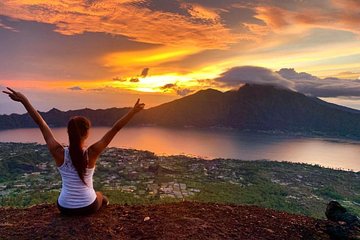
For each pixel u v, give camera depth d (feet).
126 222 15.65
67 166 14.64
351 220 17.31
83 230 14.26
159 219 16.15
